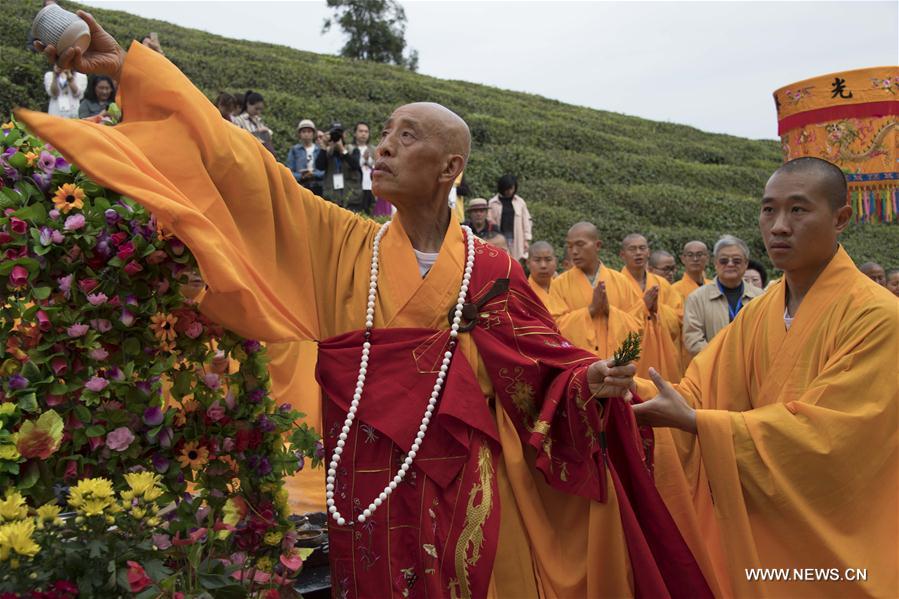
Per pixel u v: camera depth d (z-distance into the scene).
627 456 3.33
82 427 2.84
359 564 3.04
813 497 3.26
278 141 20.70
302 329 3.09
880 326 3.29
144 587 2.53
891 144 4.86
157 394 2.96
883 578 3.23
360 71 37.19
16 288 2.84
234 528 3.04
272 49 38.69
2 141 2.94
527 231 14.51
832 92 4.93
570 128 32.28
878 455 3.26
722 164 36.50
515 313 3.29
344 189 13.92
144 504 2.67
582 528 3.27
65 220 2.86
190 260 2.97
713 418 3.33
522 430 3.22
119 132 2.73
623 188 27.61
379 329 3.15
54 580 2.50
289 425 3.18
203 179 2.84
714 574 3.48
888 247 27.06
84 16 2.84
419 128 3.23
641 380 3.83
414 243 3.34
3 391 2.79
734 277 8.02
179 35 33.94
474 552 2.99
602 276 8.60
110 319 2.90
